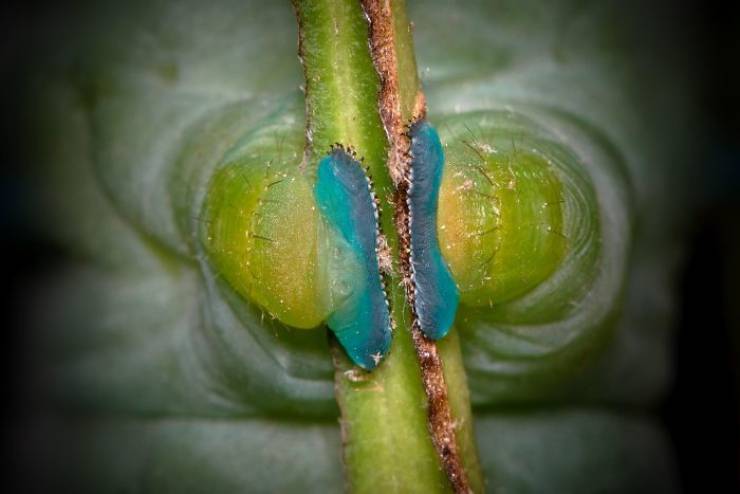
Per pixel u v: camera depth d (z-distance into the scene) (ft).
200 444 0.20
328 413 0.19
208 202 0.18
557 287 0.18
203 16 0.20
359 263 0.17
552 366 0.19
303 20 0.18
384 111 0.17
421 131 0.17
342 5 0.17
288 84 0.20
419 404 0.17
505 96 0.20
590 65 0.20
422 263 0.17
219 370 0.19
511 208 0.17
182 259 0.20
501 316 0.18
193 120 0.20
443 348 0.18
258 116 0.19
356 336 0.17
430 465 0.17
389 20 0.17
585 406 0.20
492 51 0.20
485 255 0.17
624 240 0.19
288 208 0.17
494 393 0.19
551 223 0.18
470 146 0.18
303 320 0.17
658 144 0.20
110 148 0.20
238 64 0.20
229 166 0.18
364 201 0.17
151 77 0.20
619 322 0.20
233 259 0.17
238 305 0.18
